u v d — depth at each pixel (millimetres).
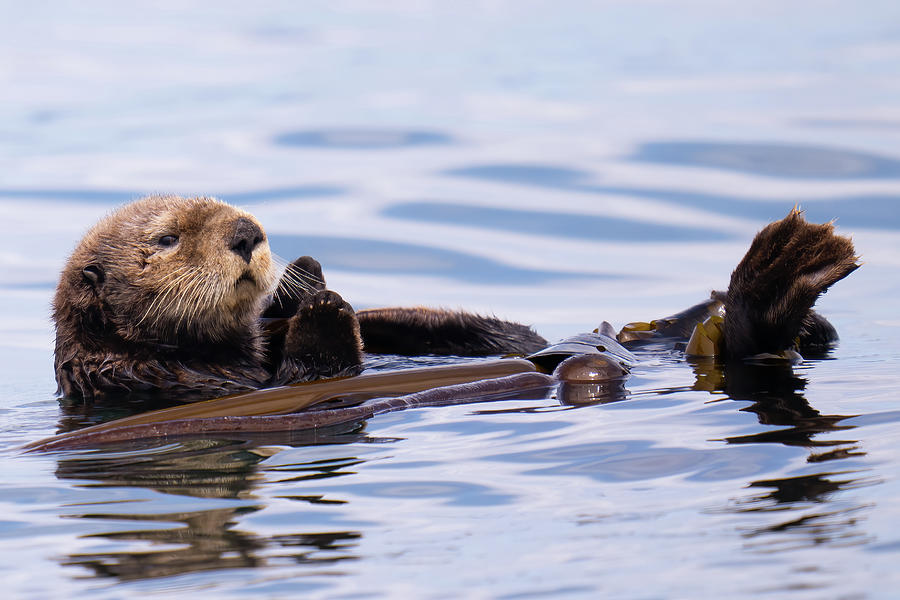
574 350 10328
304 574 5227
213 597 4988
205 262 10484
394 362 11922
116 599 5023
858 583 4672
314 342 10523
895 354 11039
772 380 9414
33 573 5406
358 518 6043
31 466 7496
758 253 10102
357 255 17344
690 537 5406
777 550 5125
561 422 8086
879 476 6082
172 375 10695
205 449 7770
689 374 9914
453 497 6352
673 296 15438
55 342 11094
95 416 9547
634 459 6922
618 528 5629
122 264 10664
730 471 6484
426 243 17844
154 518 6199
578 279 16359
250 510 6266
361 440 7848
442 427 8125
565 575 5051
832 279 9898
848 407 8023
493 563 5254
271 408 8742
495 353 12805
